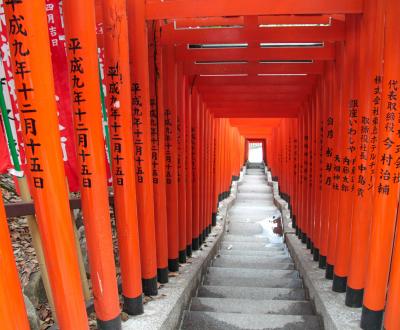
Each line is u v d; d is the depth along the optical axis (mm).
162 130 4156
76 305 2363
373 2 3199
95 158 2629
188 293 4508
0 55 2674
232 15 3465
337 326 3326
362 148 3412
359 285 3609
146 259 3865
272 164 19406
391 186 2951
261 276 6012
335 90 4453
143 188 3707
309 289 4773
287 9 3432
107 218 2787
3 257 1785
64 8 2479
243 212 13711
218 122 11859
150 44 4008
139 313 3469
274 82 6219
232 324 3838
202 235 7348
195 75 6055
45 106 2109
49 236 2234
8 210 2715
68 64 2545
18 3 1982
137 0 3416
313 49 4578
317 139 5703
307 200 6906
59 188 2207
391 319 2857
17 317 1850
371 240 3117
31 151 2143
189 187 5859
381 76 3258
